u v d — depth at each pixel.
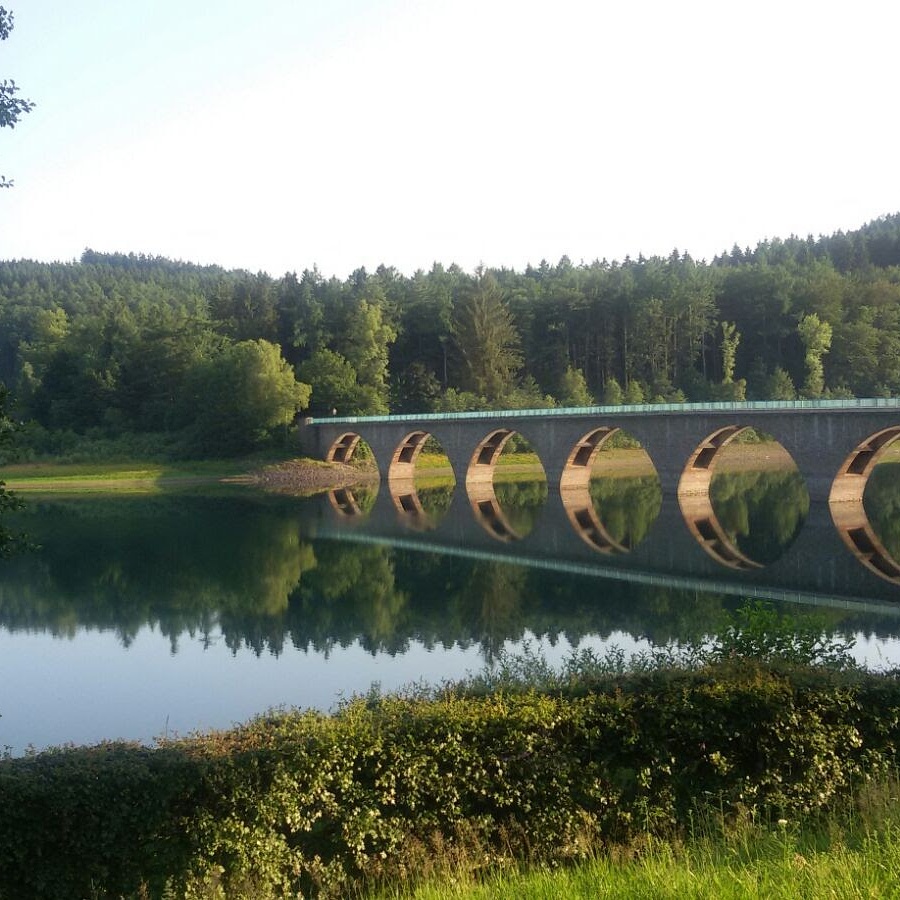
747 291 150.25
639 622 37.81
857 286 151.25
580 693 14.64
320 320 140.38
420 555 57.22
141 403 131.00
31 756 13.16
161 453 119.19
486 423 97.25
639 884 10.76
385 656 33.44
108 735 26.17
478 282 143.75
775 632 17.86
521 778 13.62
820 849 11.62
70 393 132.88
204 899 12.06
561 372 148.25
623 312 148.75
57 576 51.06
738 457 118.25
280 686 30.27
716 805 13.75
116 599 44.88
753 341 150.62
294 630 37.81
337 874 12.80
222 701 29.00
